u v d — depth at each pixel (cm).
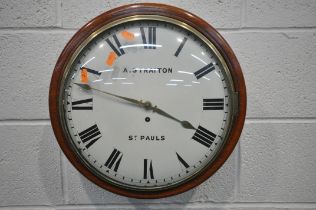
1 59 81
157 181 72
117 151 72
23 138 83
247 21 80
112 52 70
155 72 70
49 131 83
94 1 79
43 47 81
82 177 84
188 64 70
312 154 84
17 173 84
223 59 70
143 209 85
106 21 70
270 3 80
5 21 79
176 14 70
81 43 70
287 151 84
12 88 82
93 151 72
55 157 84
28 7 79
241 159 84
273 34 81
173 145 72
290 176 85
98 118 71
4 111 82
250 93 82
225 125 71
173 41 70
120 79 70
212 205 85
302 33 81
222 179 85
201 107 71
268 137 84
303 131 84
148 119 71
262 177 85
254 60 81
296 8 80
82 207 85
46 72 81
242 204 85
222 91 70
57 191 85
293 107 83
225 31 80
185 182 72
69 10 79
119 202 85
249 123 83
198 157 72
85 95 70
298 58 81
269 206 86
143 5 71
